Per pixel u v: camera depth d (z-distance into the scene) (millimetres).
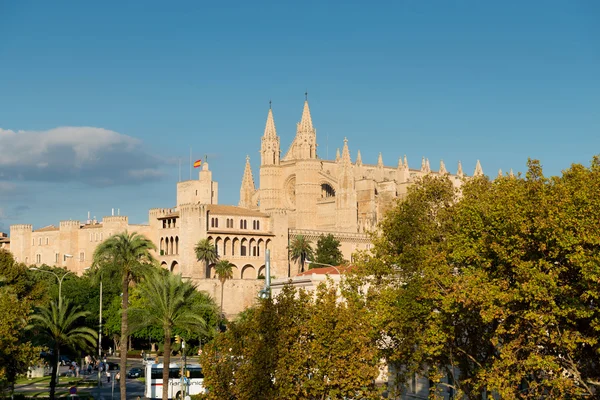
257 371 54688
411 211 67375
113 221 198875
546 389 53844
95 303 142000
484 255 53344
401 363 64375
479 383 53594
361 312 60656
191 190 198750
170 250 190000
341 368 55875
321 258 183500
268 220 194500
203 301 133250
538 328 48406
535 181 53656
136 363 140125
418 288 59188
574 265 47188
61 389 105312
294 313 57188
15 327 73250
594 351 49000
